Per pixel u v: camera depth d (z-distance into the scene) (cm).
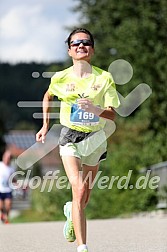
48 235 2089
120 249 1662
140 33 5609
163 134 4922
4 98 17038
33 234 2139
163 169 3600
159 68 5481
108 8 6109
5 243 1861
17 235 2114
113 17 6109
